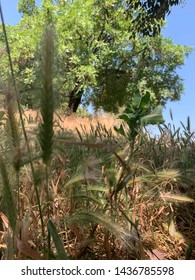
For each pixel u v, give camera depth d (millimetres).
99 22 14969
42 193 927
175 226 1057
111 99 16344
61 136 793
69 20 14031
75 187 947
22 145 649
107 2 14500
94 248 894
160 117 883
